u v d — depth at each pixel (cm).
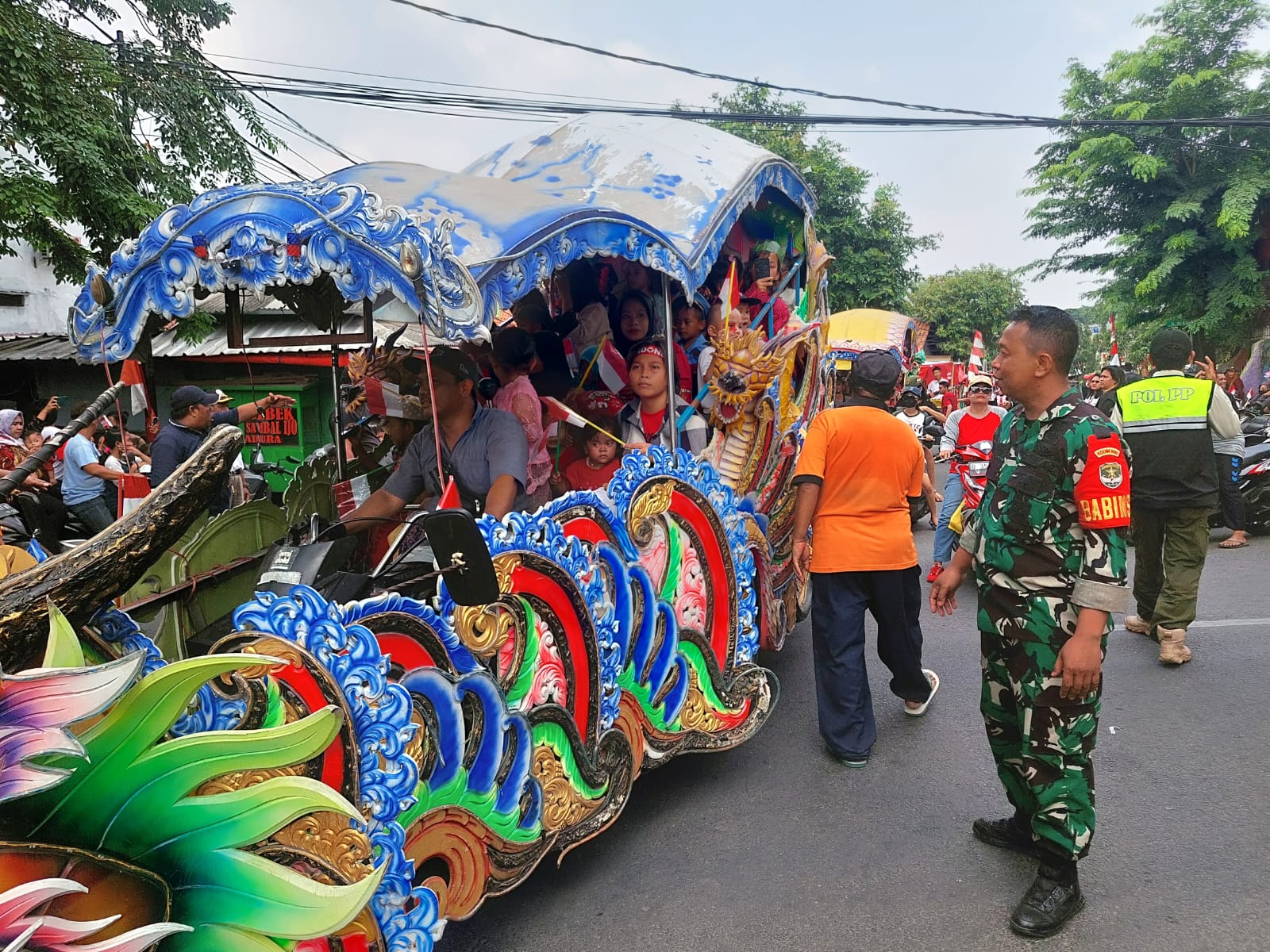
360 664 190
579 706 278
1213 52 1961
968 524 300
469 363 326
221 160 1010
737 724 373
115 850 148
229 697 168
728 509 375
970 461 639
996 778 357
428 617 217
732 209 401
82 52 853
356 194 219
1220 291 1903
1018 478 260
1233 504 482
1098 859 293
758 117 972
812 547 385
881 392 380
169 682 150
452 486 229
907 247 2312
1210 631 525
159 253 247
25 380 1409
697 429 404
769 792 358
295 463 1180
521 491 315
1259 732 382
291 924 164
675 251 339
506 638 246
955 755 381
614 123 476
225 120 998
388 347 384
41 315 1493
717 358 396
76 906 142
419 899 207
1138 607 521
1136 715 411
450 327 221
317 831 178
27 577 148
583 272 464
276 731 164
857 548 373
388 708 194
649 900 285
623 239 310
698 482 353
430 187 291
